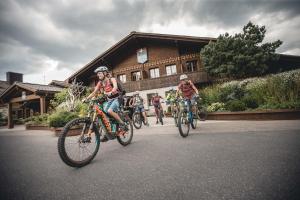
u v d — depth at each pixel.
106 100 3.89
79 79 23.12
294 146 3.28
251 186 1.97
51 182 2.47
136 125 7.76
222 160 2.83
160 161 3.00
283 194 1.77
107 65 22.94
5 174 2.91
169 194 1.95
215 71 14.69
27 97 18.20
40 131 11.55
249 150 3.23
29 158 3.94
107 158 3.39
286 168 2.35
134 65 21.94
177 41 19.33
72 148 3.31
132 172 2.62
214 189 1.98
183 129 4.82
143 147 4.03
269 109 7.38
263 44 14.21
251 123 6.41
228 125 6.34
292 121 6.11
